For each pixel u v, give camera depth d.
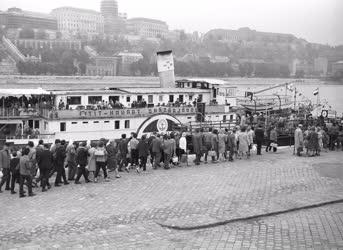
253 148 36.66
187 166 29.12
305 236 15.55
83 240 15.31
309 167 28.00
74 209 19.23
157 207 19.22
